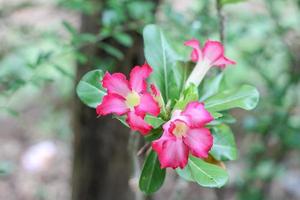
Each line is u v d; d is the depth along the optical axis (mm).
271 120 1145
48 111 2021
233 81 1358
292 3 1173
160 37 680
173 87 648
